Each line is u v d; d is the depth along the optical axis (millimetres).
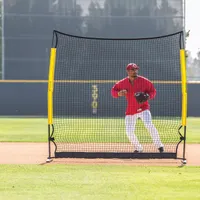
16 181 23828
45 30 114375
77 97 98438
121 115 98625
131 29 115188
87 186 22625
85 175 25641
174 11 115000
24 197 20250
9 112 108188
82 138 51312
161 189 22016
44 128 67750
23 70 113750
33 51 114062
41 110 108375
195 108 107938
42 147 41406
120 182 23641
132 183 23391
